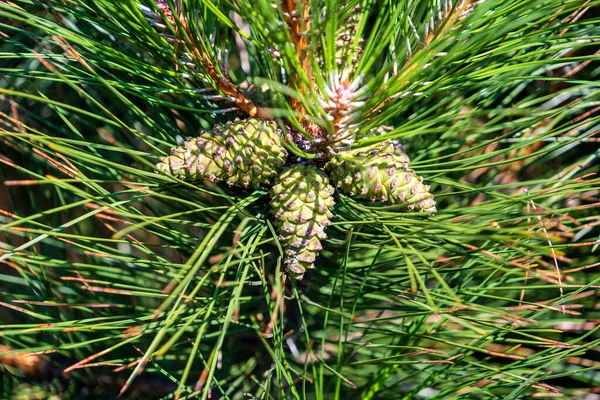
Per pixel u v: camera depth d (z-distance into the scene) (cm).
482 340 47
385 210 46
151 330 42
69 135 54
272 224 46
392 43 44
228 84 46
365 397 50
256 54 54
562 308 45
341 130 43
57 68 48
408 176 43
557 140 53
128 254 47
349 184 44
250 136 44
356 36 42
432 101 54
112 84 44
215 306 48
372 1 45
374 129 46
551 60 42
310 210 44
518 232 38
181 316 46
